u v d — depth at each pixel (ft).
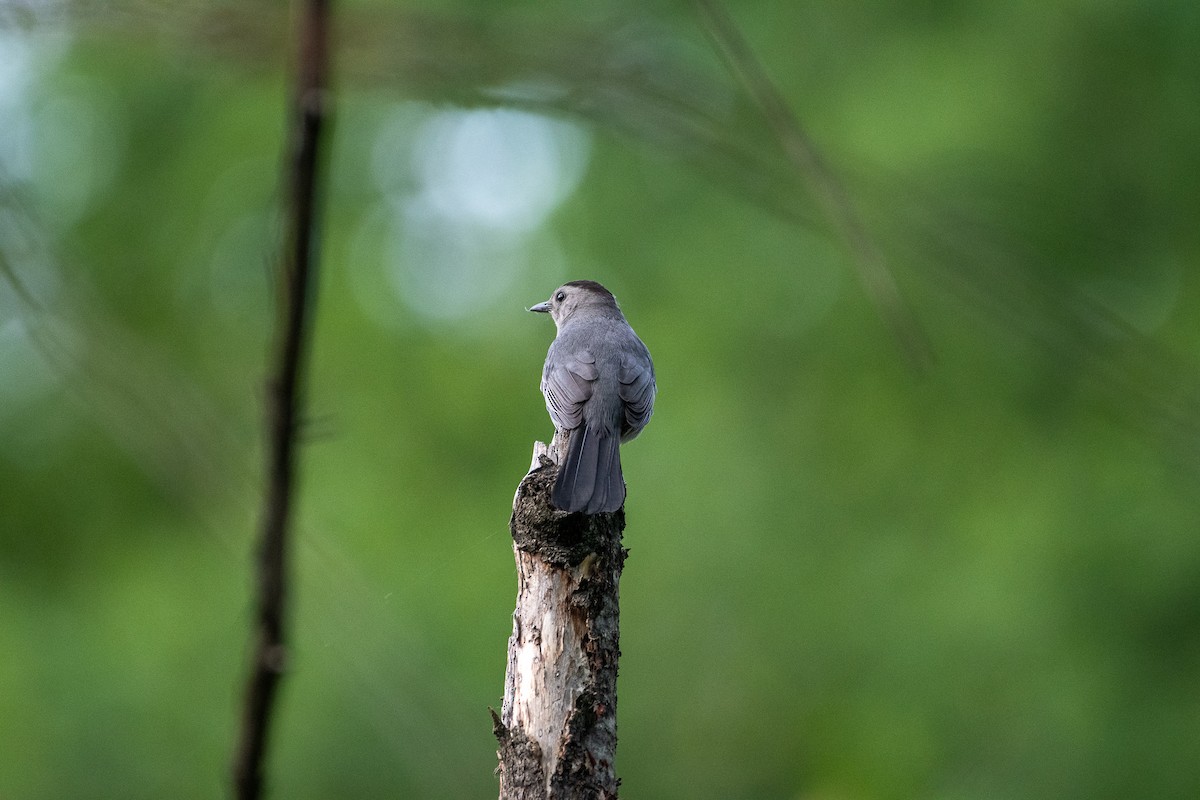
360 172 51.19
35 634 43.68
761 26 47.52
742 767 46.09
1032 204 42.32
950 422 47.24
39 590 44.57
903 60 46.16
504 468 49.37
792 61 46.78
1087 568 44.06
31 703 42.47
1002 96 44.29
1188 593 43.11
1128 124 44.52
